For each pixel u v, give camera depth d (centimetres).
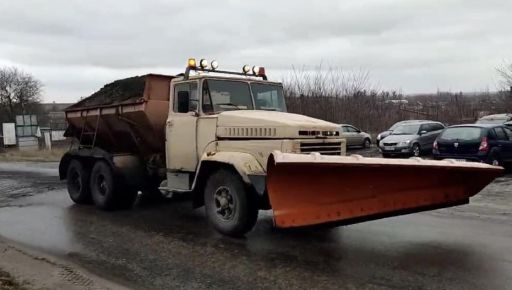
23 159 2583
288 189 596
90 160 1018
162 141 923
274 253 627
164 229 786
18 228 814
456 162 662
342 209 615
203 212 938
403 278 516
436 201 660
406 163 613
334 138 722
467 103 3641
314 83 3244
